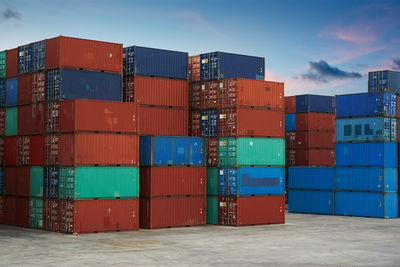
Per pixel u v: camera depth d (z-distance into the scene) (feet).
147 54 123.95
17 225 121.70
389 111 146.82
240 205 120.88
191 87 131.23
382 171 144.25
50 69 113.60
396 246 92.53
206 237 102.68
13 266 73.05
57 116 110.83
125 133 111.24
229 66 127.85
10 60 126.21
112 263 75.31
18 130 122.42
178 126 127.34
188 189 120.16
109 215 109.09
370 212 146.20
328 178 155.33
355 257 81.30
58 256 80.69
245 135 122.11
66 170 107.76
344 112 152.05
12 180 123.85
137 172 112.27
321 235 106.73
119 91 117.91
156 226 115.44
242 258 79.92
